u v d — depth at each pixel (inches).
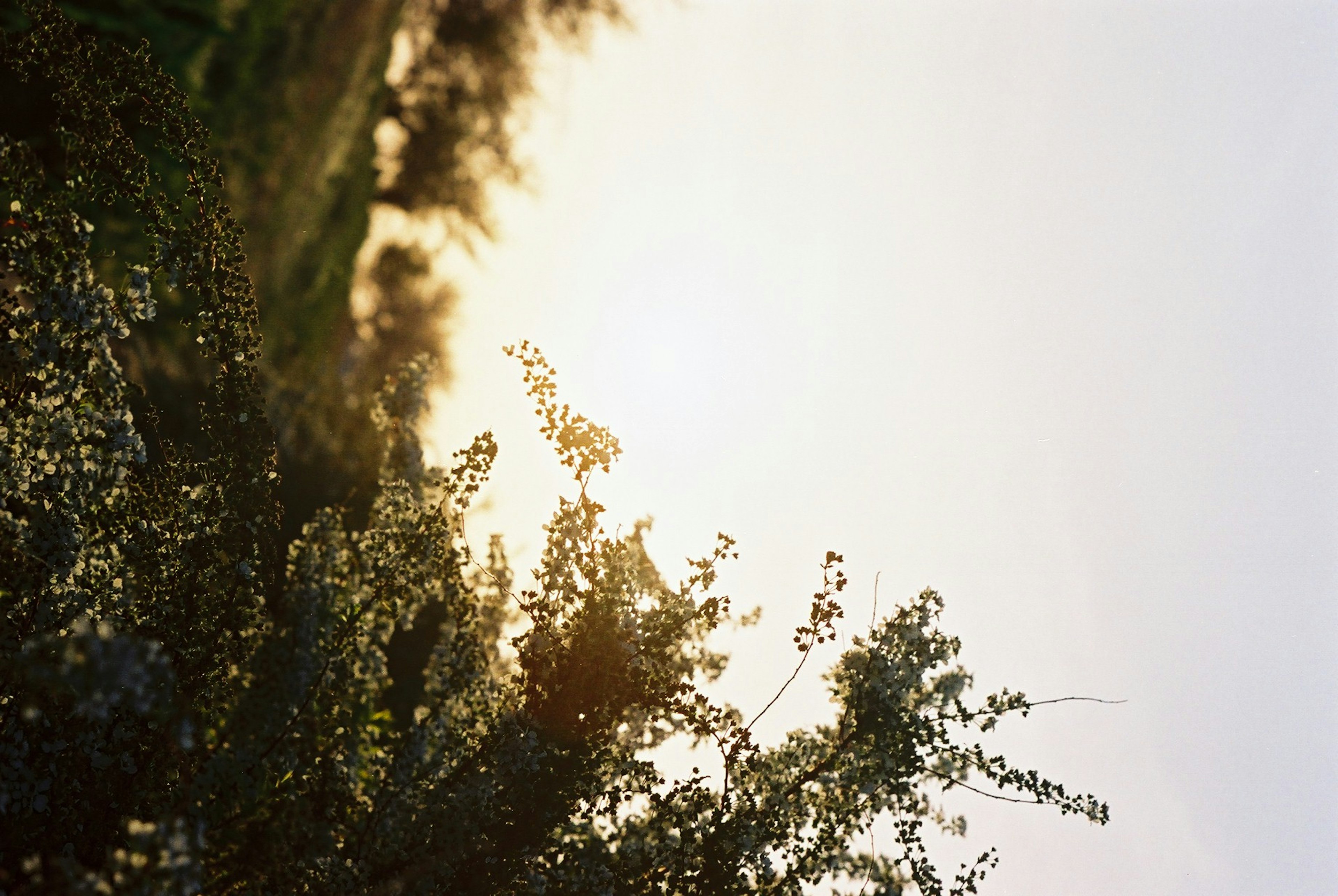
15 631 69.8
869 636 103.0
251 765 71.1
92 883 52.8
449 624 97.7
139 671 53.7
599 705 91.9
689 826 95.0
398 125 631.2
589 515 93.4
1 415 71.1
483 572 95.4
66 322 71.3
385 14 447.2
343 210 427.5
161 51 186.5
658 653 98.0
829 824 98.4
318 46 349.1
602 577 94.8
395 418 101.6
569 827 94.5
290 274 351.3
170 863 53.8
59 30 77.5
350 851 81.6
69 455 73.1
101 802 70.1
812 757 102.1
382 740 97.3
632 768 97.7
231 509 83.0
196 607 80.0
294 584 83.4
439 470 101.8
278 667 76.2
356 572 92.7
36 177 70.7
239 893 67.5
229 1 238.2
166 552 80.9
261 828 67.6
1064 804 100.3
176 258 80.6
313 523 91.5
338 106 388.2
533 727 91.5
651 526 106.7
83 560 75.4
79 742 69.4
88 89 78.2
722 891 90.7
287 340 332.8
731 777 96.5
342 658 85.2
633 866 94.6
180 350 201.5
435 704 93.9
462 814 85.4
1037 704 102.5
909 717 100.9
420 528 94.7
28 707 61.9
